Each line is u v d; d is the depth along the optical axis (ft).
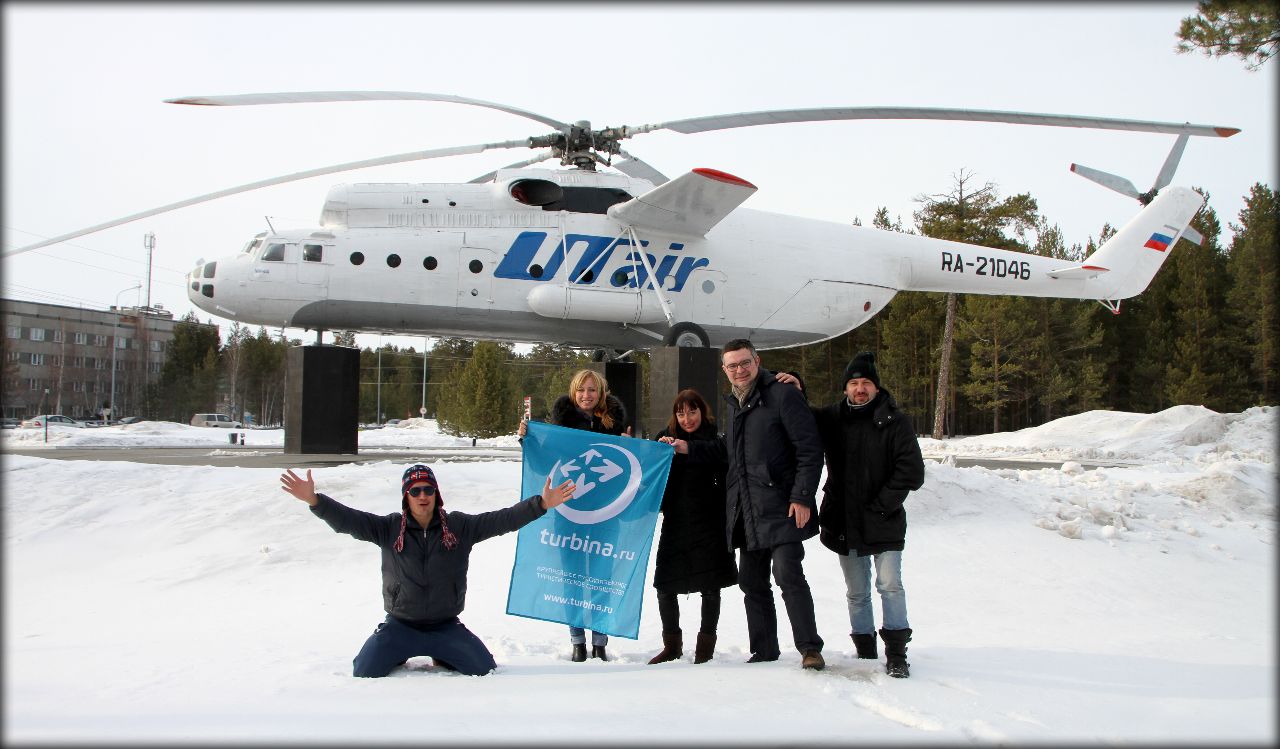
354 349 44.73
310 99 37.45
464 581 13.62
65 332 209.36
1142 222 62.49
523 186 45.70
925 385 149.59
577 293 44.70
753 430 14.43
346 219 43.70
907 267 54.85
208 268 42.80
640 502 15.12
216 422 164.14
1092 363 146.51
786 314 50.47
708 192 41.24
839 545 14.79
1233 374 138.10
